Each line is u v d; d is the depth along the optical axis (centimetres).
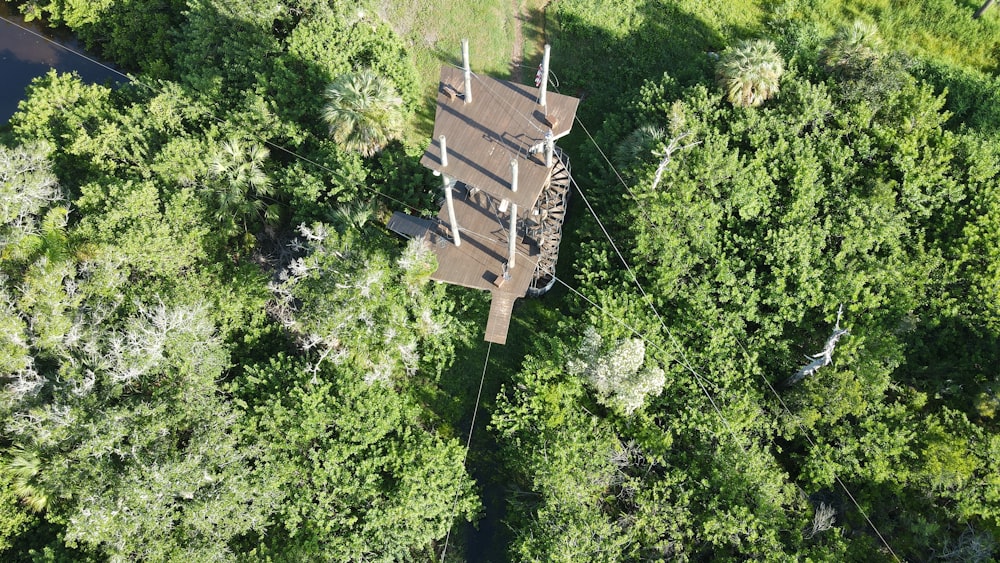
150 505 2488
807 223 3070
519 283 3061
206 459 2623
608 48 3944
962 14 4006
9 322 2697
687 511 2712
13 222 3117
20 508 2764
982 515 2652
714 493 2747
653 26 3978
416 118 3841
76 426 2616
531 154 2630
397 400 2989
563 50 3966
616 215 3253
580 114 3838
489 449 3194
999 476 2656
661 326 2995
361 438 2792
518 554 2741
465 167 2627
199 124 3622
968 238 3047
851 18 4066
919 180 3130
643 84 3597
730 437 2820
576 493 2700
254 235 3516
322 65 3553
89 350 2814
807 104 3278
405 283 2980
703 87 3338
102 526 2439
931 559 2692
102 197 3191
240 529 2658
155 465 2509
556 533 2655
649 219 3119
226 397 3009
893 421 2825
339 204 3278
